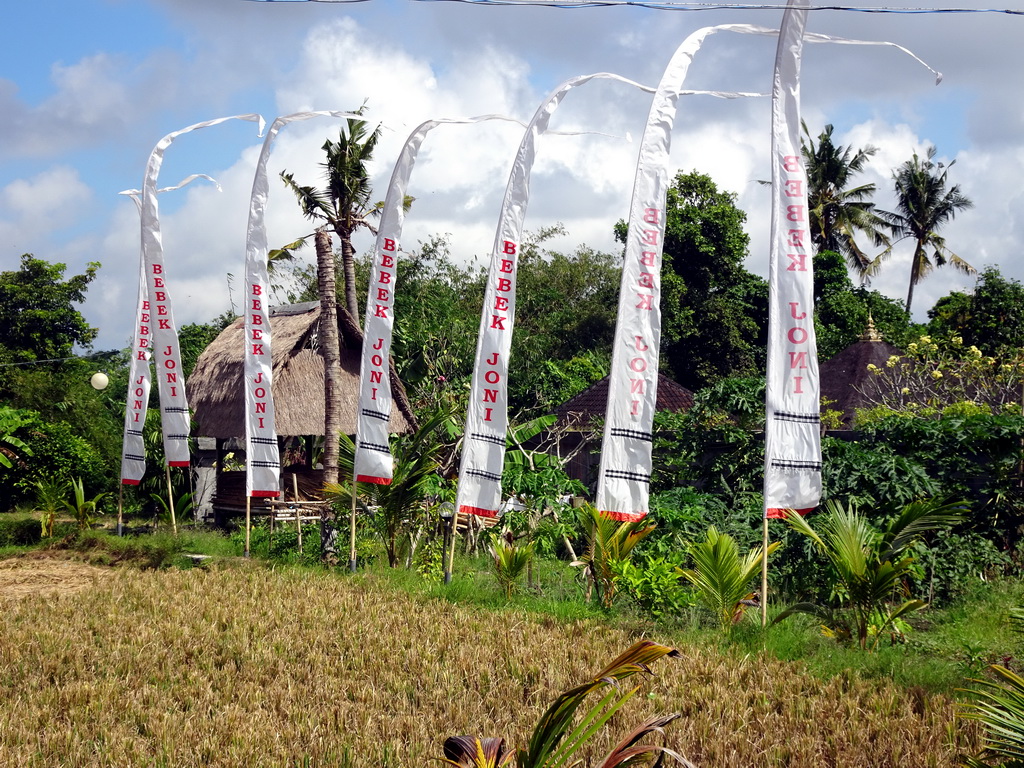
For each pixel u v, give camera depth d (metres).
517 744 7.75
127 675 10.05
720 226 42.25
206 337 38.66
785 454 11.92
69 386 28.94
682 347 42.84
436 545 17.25
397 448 19.16
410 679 9.72
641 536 13.55
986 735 7.81
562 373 32.47
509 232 14.80
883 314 41.41
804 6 12.13
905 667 10.05
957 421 15.67
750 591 13.52
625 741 5.34
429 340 28.00
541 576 16.00
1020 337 32.59
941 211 43.69
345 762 7.58
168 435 20.27
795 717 8.56
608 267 47.19
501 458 14.75
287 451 28.48
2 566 18.31
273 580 15.12
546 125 14.90
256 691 9.39
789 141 12.23
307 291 37.12
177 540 19.28
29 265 36.50
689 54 12.84
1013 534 15.22
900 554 11.91
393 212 16.19
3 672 10.21
